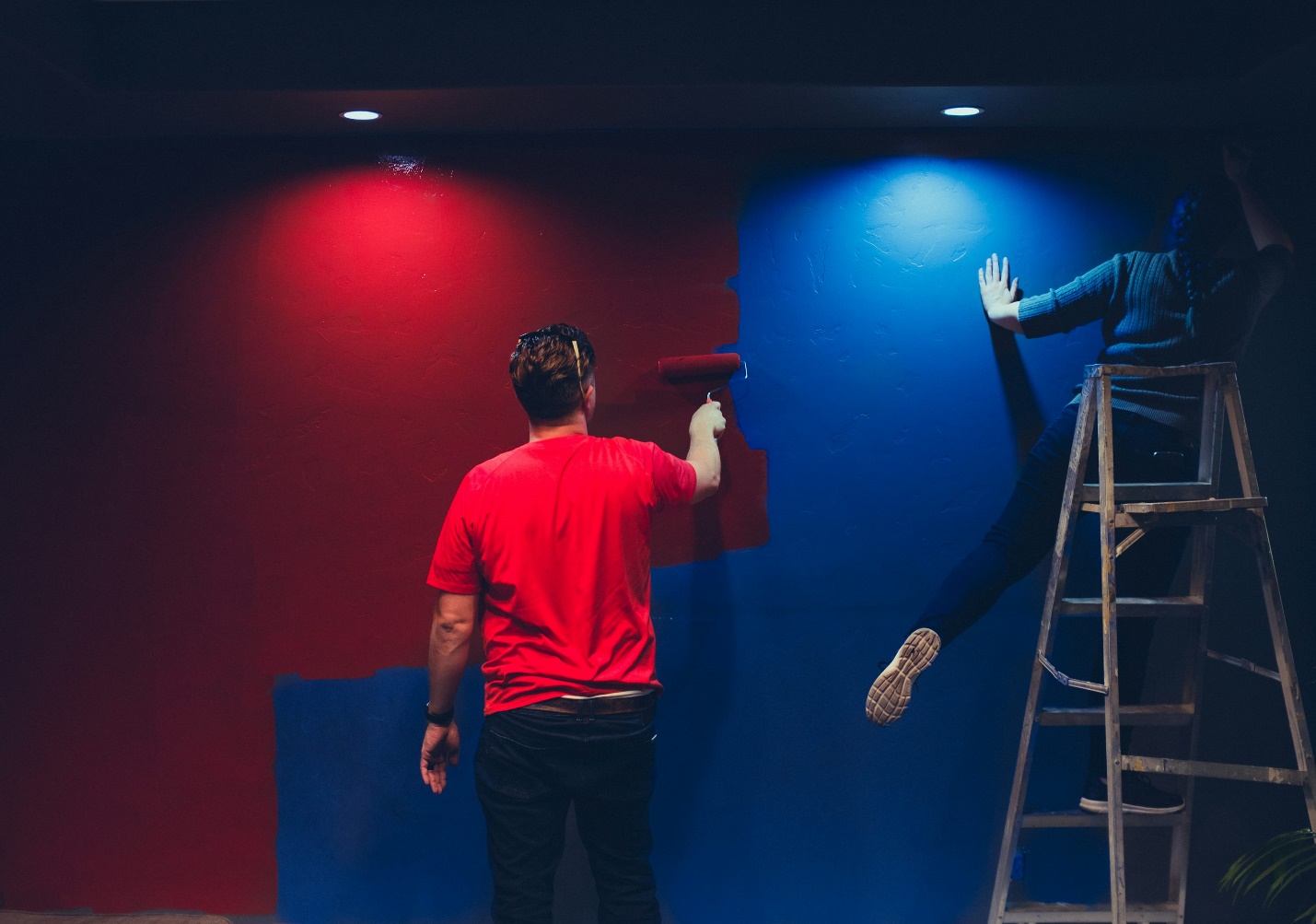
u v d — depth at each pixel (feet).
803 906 8.75
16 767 8.83
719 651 8.73
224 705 8.76
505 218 8.72
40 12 7.06
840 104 8.17
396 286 8.72
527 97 7.92
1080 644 8.69
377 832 8.75
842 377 8.76
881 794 8.75
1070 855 8.78
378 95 7.84
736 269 8.73
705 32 7.75
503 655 6.81
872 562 8.75
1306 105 8.27
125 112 8.16
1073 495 7.64
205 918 8.74
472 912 8.73
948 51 7.75
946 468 8.79
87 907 8.82
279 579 8.72
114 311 8.75
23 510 8.79
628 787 6.89
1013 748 8.73
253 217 8.75
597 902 8.77
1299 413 8.71
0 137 8.71
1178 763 7.23
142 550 8.76
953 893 8.75
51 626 8.79
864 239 8.76
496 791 6.78
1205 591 7.92
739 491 8.74
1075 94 7.97
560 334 7.07
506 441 8.73
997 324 8.73
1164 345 8.10
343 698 8.72
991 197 8.79
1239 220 8.55
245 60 7.75
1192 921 8.76
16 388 8.79
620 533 6.82
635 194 8.73
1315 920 8.65
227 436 8.75
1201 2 7.73
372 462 8.73
